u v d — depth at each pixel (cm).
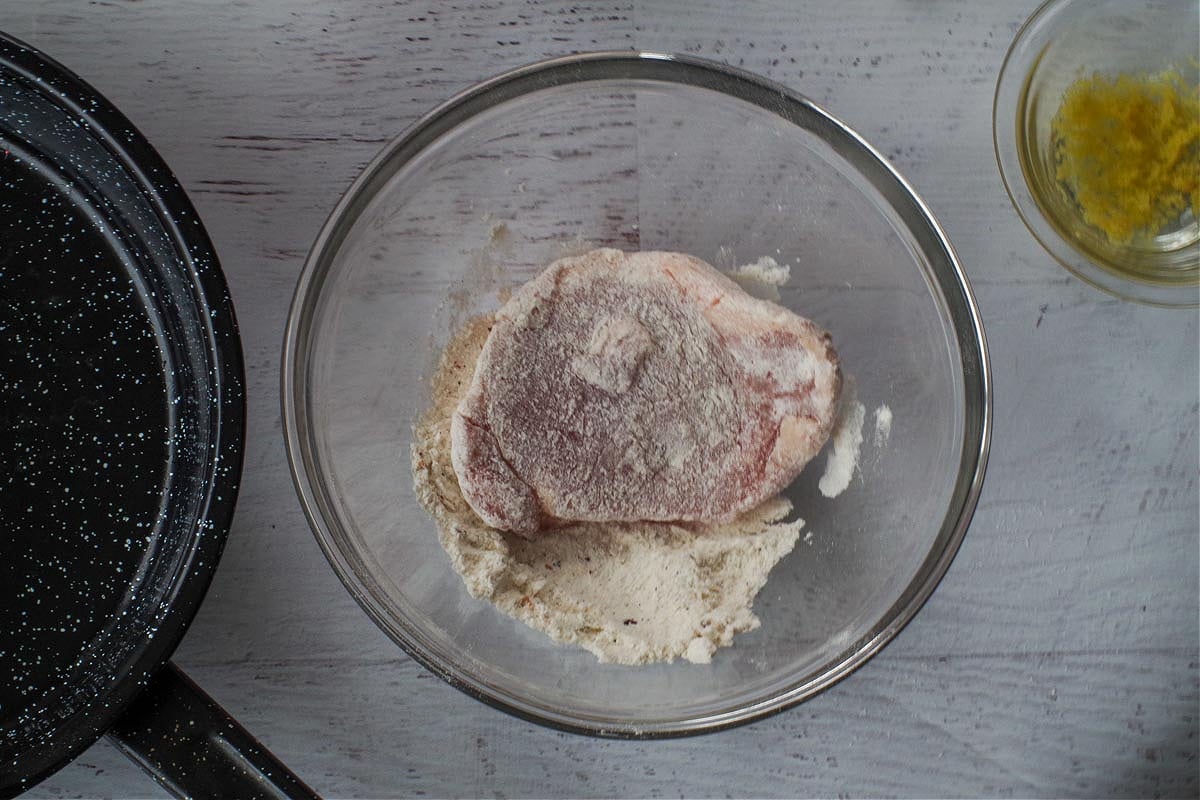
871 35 63
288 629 62
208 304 57
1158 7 64
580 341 58
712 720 58
